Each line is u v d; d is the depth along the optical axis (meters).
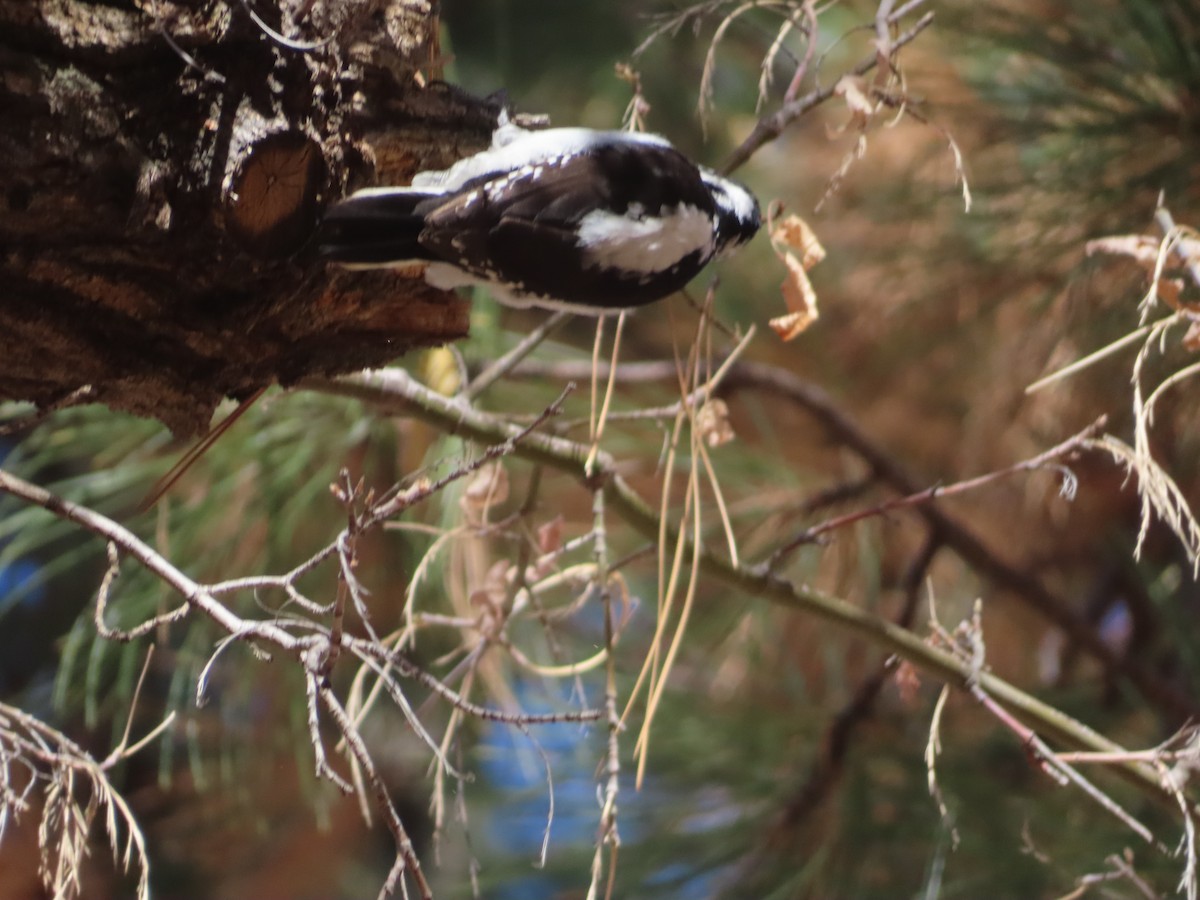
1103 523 6.43
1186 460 5.33
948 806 4.70
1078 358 5.12
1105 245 3.77
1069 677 6.17
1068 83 4.69
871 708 5.11
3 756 2.92
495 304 4.89
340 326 3.15
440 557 4.61
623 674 5.21
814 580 5.55
